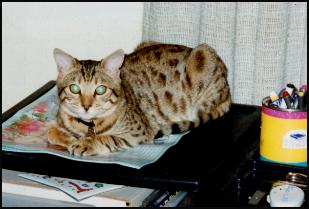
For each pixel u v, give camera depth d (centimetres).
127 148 170
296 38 195
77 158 157
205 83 192
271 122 161
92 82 171
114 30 216
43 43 222
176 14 196
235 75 196
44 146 164
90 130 175
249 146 173
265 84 192
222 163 156
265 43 188
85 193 150
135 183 149
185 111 194
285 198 145
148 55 194
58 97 179
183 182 146
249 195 153
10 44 223
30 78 226
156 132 181
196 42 198
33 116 178
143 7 208
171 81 192
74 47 220
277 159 162
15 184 155
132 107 181
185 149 164
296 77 199
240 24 190
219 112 188
